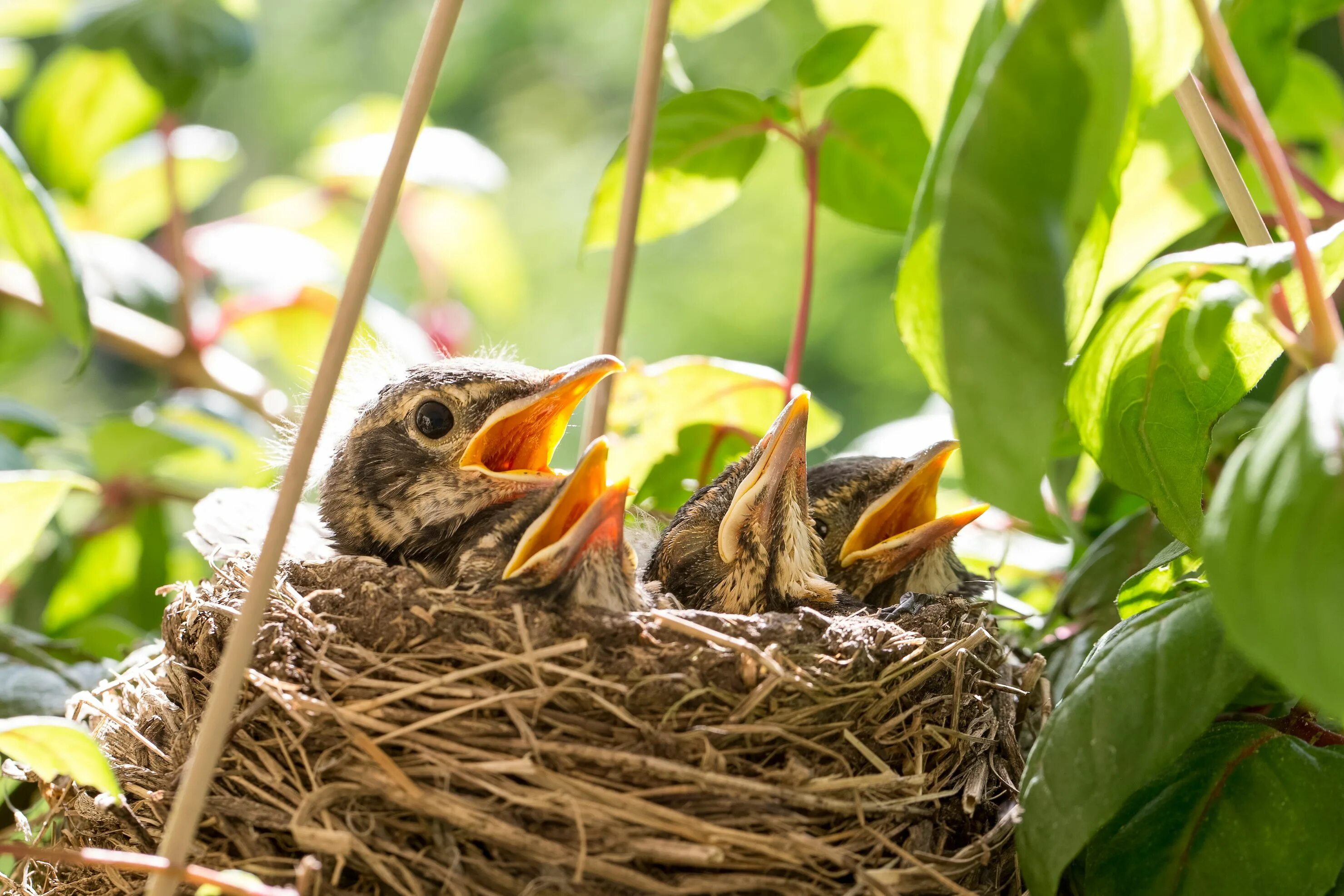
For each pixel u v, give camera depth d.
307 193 0.69
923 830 0.49
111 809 0.49
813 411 0.59
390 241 1.00
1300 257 0.44
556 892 0.48
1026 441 0.44
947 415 0.61
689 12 0.58
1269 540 0.42
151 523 0.61
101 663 0.56
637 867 0.48
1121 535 0.53
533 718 0.49
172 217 0.64
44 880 0.51
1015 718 0.51
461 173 0.67
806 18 0.73
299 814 0.48
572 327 1.01
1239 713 0.49
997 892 0.49
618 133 1.07
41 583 0.61
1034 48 0.44
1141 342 0.48
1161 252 0.55
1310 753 0.48
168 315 0.66
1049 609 0.56
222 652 0.50
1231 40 0.54
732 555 0.53
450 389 0.54
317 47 1.08
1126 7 0.45
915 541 0.54
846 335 0.96
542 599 0.50
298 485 0.47
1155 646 0.47
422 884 0.48
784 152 0.98
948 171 0.44
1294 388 0.44
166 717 0.50
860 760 0.50
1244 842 0.48
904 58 0.58
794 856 0.48
